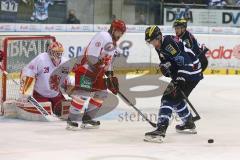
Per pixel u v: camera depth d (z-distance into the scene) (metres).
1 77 15.10
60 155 10.20
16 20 24.70
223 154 10.56
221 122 14.18
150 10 26.42
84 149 10.73
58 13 25.22
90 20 26.12
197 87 20.78
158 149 10.85
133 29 23.91
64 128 12.88
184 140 11.80
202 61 13.70
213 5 26.81
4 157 9.98
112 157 10.12
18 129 12.66
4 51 14.59
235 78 23.72
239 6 26.67
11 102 14.17
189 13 26.52
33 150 10.58
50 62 13.89
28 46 15.94
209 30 25.05
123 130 12.78
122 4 26.36
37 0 24.81
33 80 13.71
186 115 12.41
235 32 25.25
